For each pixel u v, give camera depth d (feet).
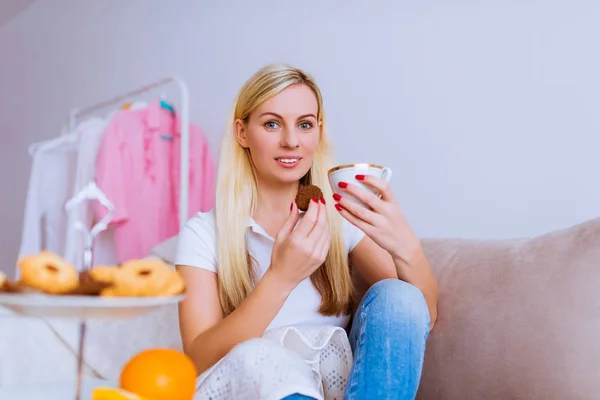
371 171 3.35
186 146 7.55
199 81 9.45
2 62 13.55
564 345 3.25
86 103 11.54
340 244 4.04
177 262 4.03
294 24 8.21
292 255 3.18
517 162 6.18
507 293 3.59
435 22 6.86
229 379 2.88
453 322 3.76
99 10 11.40
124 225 7.64
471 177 6.49
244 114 3.99
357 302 4.28
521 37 6.24
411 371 3.00
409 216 6.95
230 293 3.89
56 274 2.03
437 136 6.77
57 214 8.54
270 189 4.15
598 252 3.37
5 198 13.08
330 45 7.79
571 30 5.91
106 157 7.54
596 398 3.09
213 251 4.00
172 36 9.96
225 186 4.08
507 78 6.31
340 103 7.65
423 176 6.86
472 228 6.45
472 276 3.85
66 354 4.38
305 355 3.52
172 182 8.09
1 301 1.97
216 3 9.30
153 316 4.78
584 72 5.79
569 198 5.82
